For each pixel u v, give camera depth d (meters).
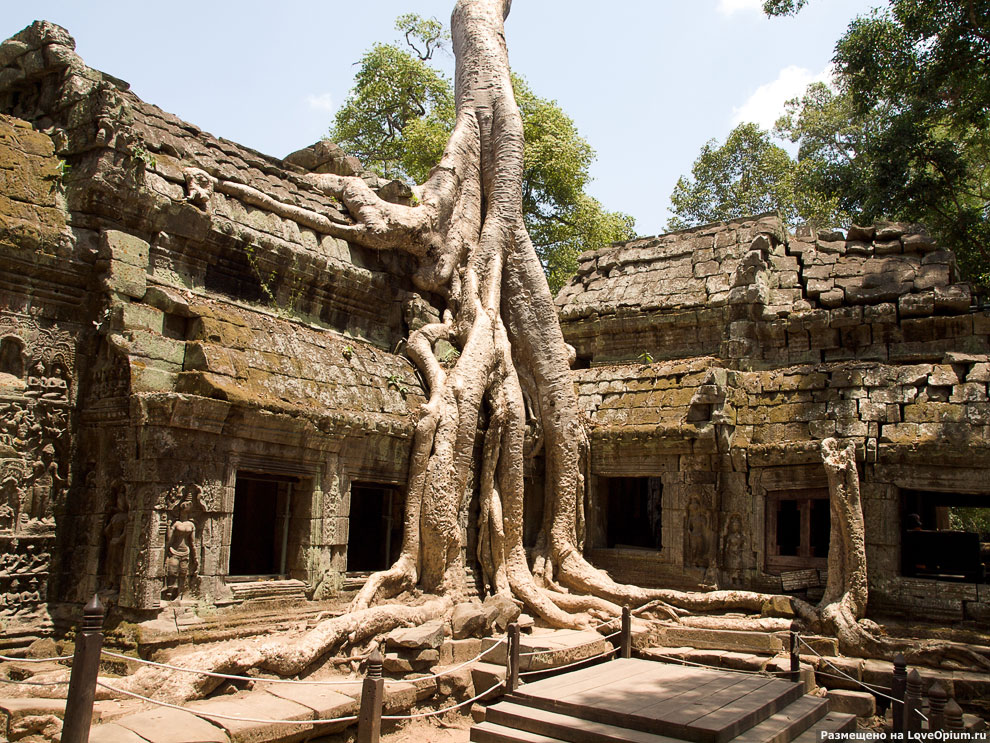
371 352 13.36
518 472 13.90
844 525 12.50
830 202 29.52
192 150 11.74
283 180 13.30
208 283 11.42
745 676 10.31
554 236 28.11
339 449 11.36
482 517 13.55
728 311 16.23
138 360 9.42
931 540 14.13
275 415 10.13
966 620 12.09
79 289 9.98
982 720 9.80
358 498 15.30
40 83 11.03
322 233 13.22
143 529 8.98
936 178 21.84
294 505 11.20
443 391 13.09
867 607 12.79
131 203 10.27
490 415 14.07
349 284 13.37
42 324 9.62
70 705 5.72
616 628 12.09
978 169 25.03
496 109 16.20
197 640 8.99
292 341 11.64
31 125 10.25
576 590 14.04
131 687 7.75
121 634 8.74
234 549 14.16
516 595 13.32
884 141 21.44
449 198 15.15
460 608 11.32
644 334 17.70
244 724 7.17
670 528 14.99
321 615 10.52
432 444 12.68
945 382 13.09
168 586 9.11
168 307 10.12
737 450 14.36
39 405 9.45
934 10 18.62
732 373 14.98
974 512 29.34
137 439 9.23
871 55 20.08
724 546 14.41
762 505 14.26
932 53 19.50
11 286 9.38
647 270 18.47
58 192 9.96
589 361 18.61
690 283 17.45
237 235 11.58
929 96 20.00
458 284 15.02
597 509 16.20
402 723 8.95
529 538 14.94
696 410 14.95
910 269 15.32
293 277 12.54
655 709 8.48
